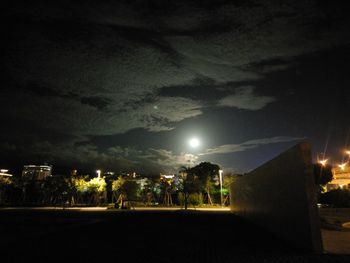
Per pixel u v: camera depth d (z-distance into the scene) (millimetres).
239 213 28031
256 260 8906
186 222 22375
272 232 14562
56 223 22422
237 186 29422
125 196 54969
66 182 62625
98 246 11984
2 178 68750
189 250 10922
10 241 13469
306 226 10055
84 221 24094
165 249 11180
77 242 13070
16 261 9242
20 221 24234
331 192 39469
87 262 9062
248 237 13961
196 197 56875
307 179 10148
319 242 9711
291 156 11344
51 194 68000
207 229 17609
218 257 9570
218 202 62438
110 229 18172
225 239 13492
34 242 13141
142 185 72500
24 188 70750
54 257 9812
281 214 12805
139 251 10836
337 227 15844
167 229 17906
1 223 22500
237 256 9617
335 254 9344
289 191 11648
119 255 10109
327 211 29797
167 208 50531
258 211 18234
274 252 10055
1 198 69312
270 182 14828
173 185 63500
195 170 60750
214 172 64125
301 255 9367
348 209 32125
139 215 30938
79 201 70312
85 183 62844
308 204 9945
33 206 61250
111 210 43594
